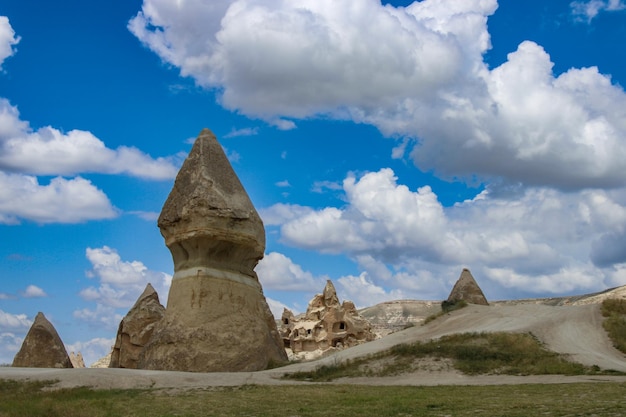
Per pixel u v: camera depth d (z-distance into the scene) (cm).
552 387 3025
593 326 4606
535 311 5112
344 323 8288
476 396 2773
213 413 2544
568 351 4000
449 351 4009
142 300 5822
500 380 3472
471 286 6203
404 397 2789
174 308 4619
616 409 2236
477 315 5153
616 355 4097
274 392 3067
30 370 3906
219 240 4647
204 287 4569
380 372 3781
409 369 3800
